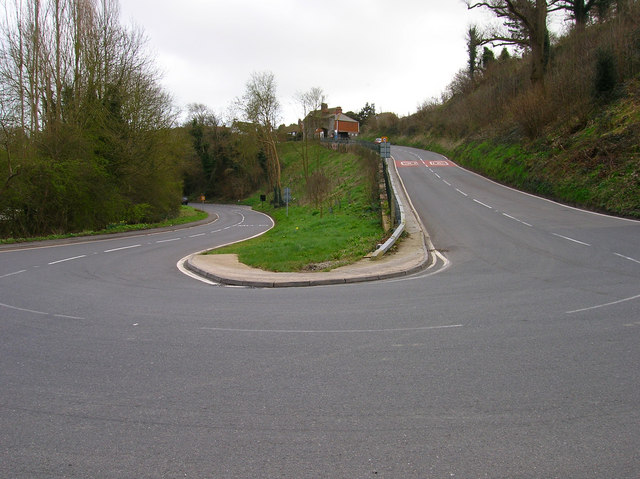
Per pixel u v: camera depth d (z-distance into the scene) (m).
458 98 73.19
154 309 8.67
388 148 27.19
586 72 32.62
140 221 41.78
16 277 13.25
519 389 4.66
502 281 10.51
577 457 3.48
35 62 29.16
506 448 3.62
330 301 8.98
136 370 5.41
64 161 29.58
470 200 28.41
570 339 6.17
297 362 5.55
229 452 3.64
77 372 5.38
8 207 27.92
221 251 19.09
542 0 36.44
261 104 60.78
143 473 3.39
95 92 34.38
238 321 7.55
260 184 95.81
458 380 4.91
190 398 4.62
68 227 31.42
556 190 27.00
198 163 97.75
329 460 3.50
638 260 12.40
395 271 12.03
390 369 5.27
